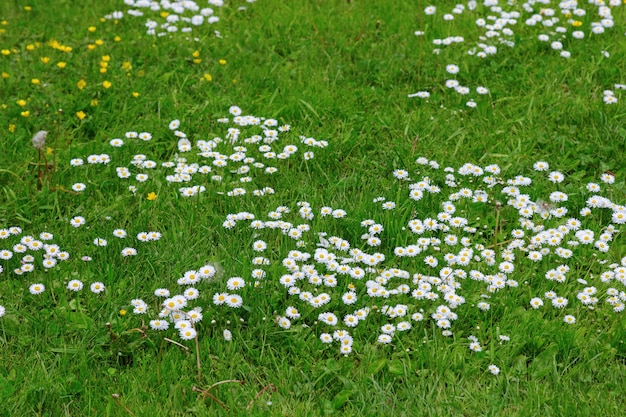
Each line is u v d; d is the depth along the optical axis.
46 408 2.33
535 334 2.43
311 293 2.50
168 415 2.33
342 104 2.99
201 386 2.36
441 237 2.63
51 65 3.13
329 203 2.71
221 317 2.46
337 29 3.28
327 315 2.45
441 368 2.38
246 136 2.88
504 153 2.84
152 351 2.41
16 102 2.96
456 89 3.01
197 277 2.50
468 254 2.56
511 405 2.34
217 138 2.86
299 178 2.78
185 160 2.80
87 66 3.12
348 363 2.39
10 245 2.59
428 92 3.04
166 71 3.14
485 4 3.29
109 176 2.77
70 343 2.42
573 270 2.55
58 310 2.46
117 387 2.36
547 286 2.52
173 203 2.70
